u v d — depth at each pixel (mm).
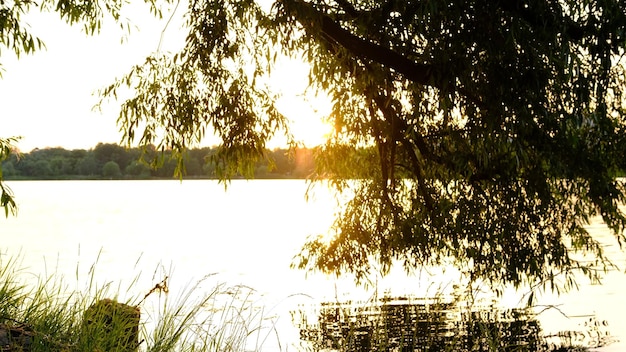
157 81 9188
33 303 4785
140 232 52781
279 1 8086
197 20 8922
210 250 38500
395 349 9883
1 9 7852
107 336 4535
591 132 10266
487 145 8414
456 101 8469
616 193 9938
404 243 10961
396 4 8047
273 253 36875
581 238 10961
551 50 7934
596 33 7910
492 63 7980
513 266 10344
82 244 41531
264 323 14609
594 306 16953
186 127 9039
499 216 10352
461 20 7824
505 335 13102
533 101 8094
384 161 11312
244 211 89750
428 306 14961
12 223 64875
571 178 9648
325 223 58969
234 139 9180
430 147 10766
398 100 10492
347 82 10391
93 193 184250
